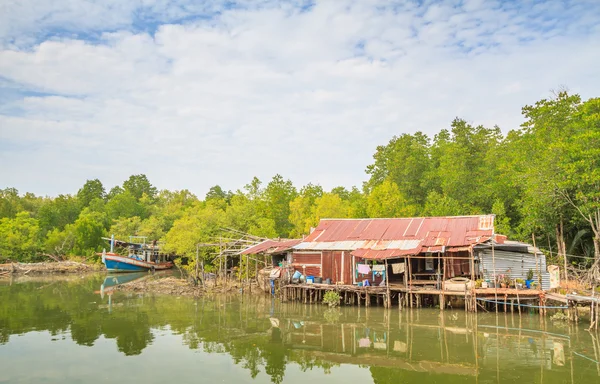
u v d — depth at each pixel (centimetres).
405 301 2770
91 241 7006
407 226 3166
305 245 3206
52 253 6988
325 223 3597
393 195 4447
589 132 2752
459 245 2697
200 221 5041
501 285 2545
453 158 4434
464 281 2622
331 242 3203
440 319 2394
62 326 2348
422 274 2786
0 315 2673
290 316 2589
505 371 1524
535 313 2491
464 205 4141
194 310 2839
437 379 1478
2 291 3931
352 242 3128
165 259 6875
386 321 2386
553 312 2484
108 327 2317
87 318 2572
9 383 1483
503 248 2712
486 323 2256
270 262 4231
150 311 2806
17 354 1814
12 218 7488
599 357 1650
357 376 1534
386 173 5453
